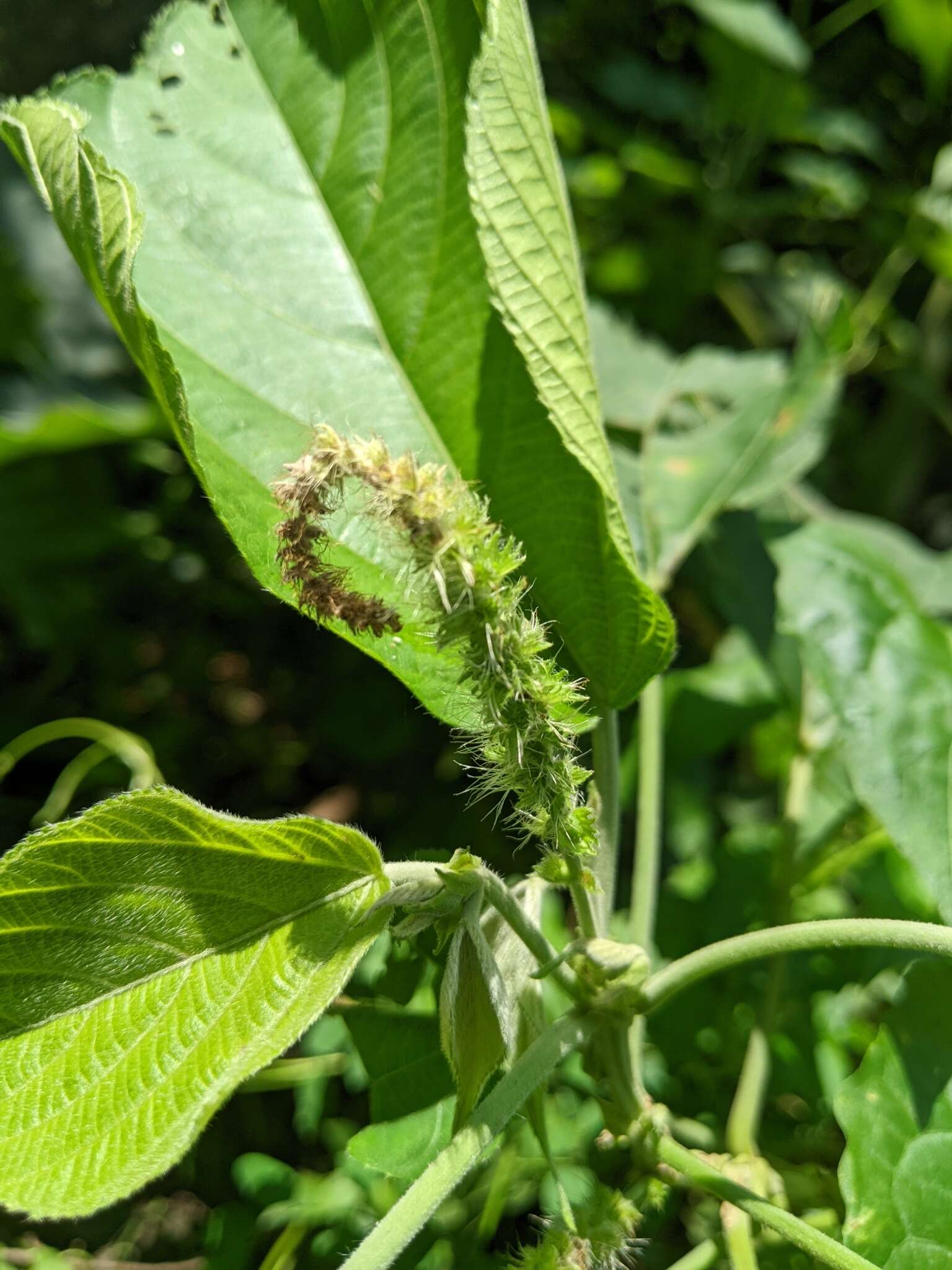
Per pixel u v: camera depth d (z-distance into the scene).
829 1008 0.24
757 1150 0.21
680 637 0.38
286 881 0.14
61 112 0.14
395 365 0.19
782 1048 0.24
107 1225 0.25
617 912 0.28
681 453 0.27
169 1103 0.13
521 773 0.14
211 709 0.39
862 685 0.21
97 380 0.41
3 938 0.13
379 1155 0.17
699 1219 0.22
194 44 0.21
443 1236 0.21
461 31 0.19
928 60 0.48
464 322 0.19
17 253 0.40
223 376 0.18
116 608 0.39
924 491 0.53
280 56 0.20
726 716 0.30
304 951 0.14
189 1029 0.14
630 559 0.16
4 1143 0.13
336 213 0.20
